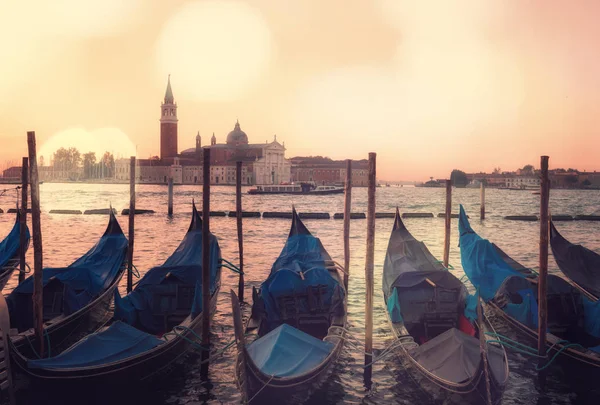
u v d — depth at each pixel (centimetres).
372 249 1482
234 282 2597
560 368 1475
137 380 1327
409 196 15675
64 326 1584
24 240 2242
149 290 1720
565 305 1619
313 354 1344
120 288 2489
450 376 1252
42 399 1266
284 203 10300
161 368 1398
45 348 1503
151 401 1356
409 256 2084
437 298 1653
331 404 1335
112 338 1357
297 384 1231
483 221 6303
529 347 1520
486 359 1148
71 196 12962
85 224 5691
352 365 1565
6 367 1234
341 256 3516
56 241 4259
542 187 1437
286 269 1733
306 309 1678
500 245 4100
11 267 2248
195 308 1633
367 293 1477
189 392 1407
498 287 1891
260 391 1174
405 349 1428
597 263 2097
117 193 14938
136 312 1645
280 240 4384
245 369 1148
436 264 2041
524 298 1644
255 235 4747
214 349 1683
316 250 2364
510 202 12288
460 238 2356
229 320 1986
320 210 8356
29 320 1611
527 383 1451
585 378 1399
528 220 6500
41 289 1422
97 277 1888
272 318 1634
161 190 17338
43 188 19688
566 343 1470
